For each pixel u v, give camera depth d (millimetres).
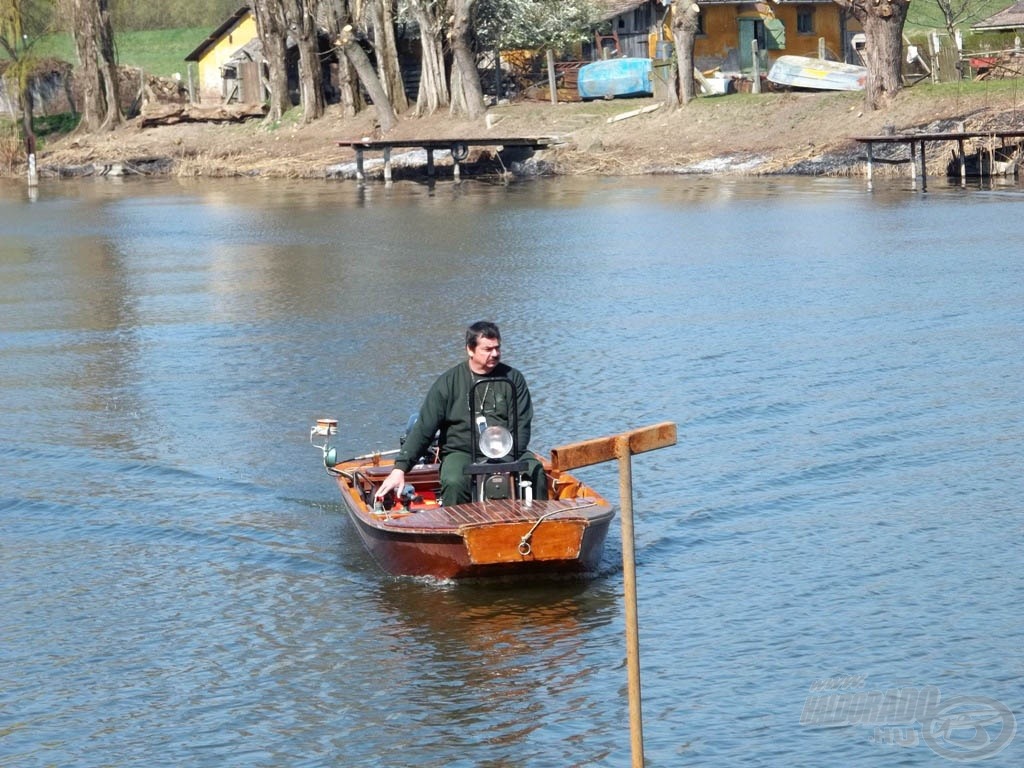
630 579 13922
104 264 67312
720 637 19797
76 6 173125
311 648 19906
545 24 135625
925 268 53812
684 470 27984
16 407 35562
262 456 30141
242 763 16625
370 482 24719
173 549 24328
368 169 126812
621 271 57125
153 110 174125
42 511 26609
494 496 22469
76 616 21359
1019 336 40000
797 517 24953
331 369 39219
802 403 33094
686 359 38562
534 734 17109
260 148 147625
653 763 16266
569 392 35125
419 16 137750
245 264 65188
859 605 20781
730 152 110625
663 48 134250
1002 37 137250
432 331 44750
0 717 17984
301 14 149875
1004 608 20453
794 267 55906
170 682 18922
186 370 39875
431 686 18531
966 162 95938
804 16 146875
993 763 15992
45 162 159125
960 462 27844
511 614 20844
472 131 129750
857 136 99688
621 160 115062
